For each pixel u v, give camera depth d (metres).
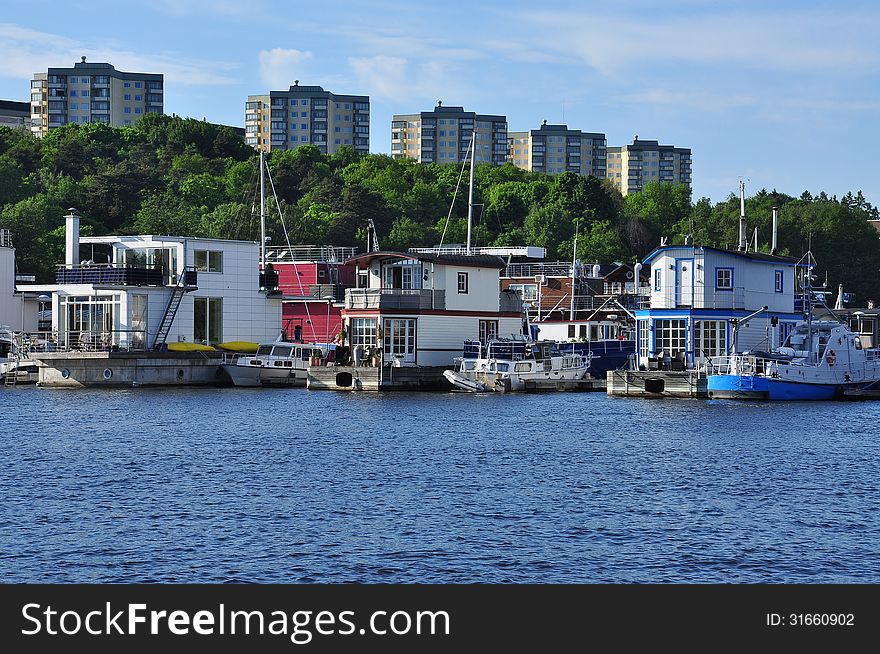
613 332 110.06
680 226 193.88
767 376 80.69
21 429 63.06
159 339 94.69
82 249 137.12
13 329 104.81
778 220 182.75
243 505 41.91
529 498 43.41
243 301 101.19
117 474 48.19
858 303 180.62
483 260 99.31
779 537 37.44
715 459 53.25
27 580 33.19
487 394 89.25
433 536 37.41
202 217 161.75
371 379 90.31
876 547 36.38
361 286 99.81
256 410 74.38
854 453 55.19
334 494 44.00
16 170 169.75
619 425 67.12
